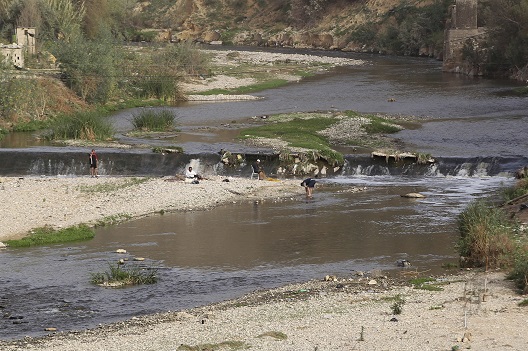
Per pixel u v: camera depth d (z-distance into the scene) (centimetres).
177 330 2500
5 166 5550
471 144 6159
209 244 3769
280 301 2845
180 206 4509
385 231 3959
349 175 5516
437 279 3073
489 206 4031
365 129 6719
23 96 7062
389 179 5372
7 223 4075
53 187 4822
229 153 5584
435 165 5494
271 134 6412
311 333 2389
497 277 3023
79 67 7931
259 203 4622
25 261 3491
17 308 2870
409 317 2517
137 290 3095
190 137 6444
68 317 2766
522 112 7581
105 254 3609
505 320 2431
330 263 3441
